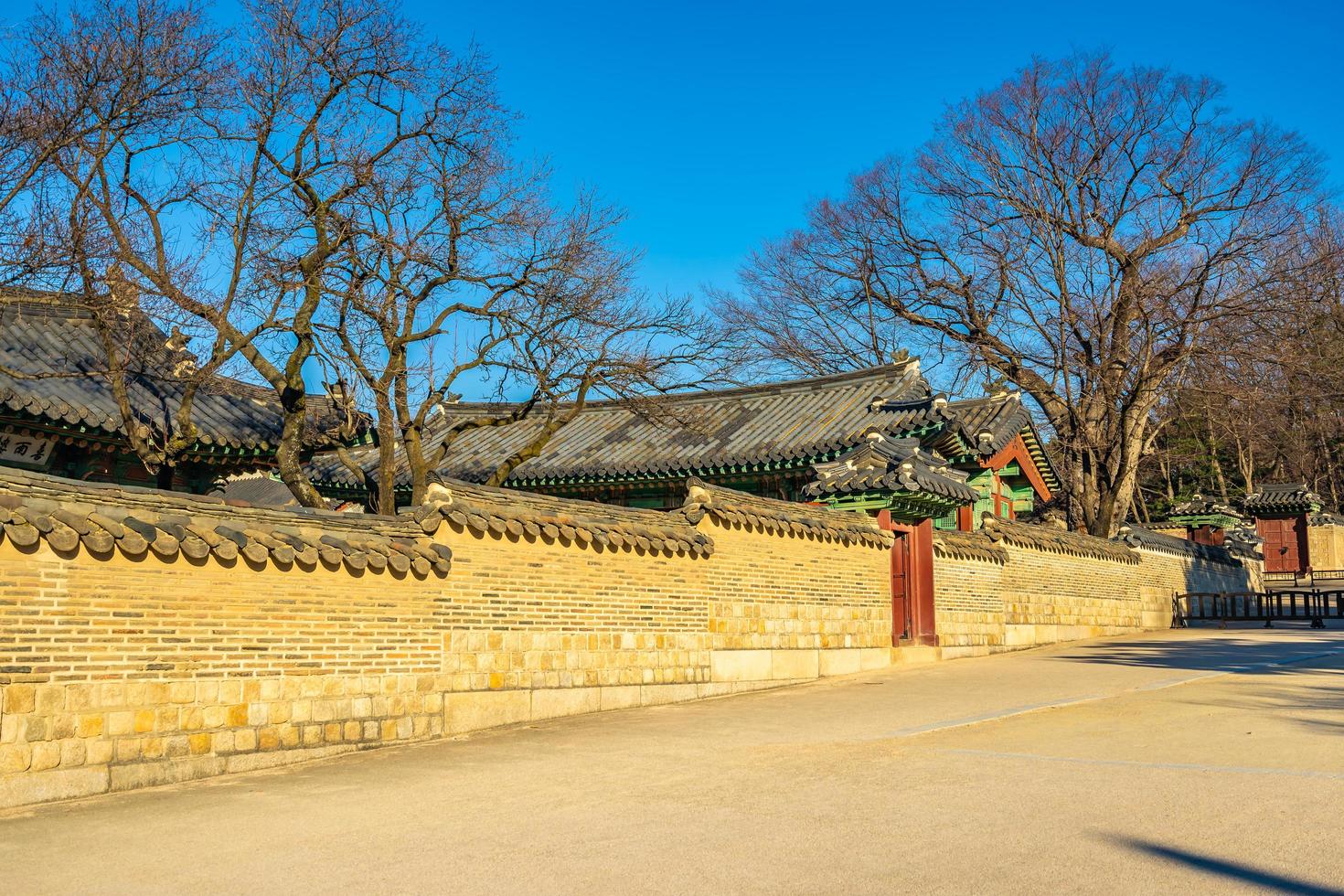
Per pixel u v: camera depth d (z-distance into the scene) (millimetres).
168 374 17438
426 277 18000
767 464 22000
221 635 9719
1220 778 8031
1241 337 32969
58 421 14969
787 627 16062
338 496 26688
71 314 17453
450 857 6680
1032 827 6855
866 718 12109
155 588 9297
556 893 5910
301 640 10320
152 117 14891
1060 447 42938
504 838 7078
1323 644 20859
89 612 8836
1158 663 17188
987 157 37156
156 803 8383
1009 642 21484
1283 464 58219
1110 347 34031
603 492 24297
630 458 23844
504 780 9078
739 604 15344
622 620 13664
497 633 12172
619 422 26453
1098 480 34250
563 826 7379
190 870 6508
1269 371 39656
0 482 8680
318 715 10344
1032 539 22641
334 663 10562
